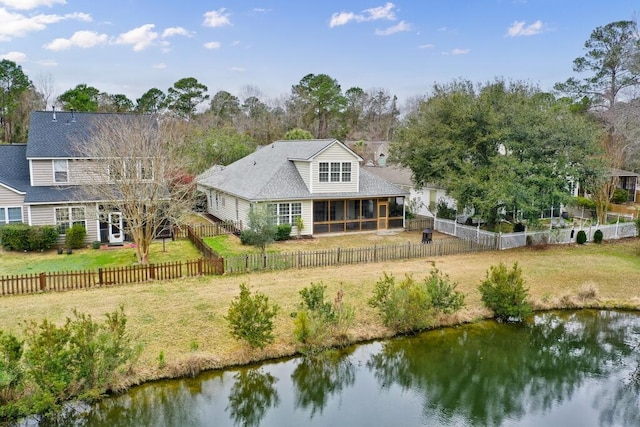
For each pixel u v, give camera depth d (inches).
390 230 1183.6
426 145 1055.6
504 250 967.6
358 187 1141.1
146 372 445.4
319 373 488.7
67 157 994.1
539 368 510.3
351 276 757.9
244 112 3272.6
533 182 939.3
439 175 1088.8
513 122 995.3
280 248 971.3
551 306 670.5
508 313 622.5
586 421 410.3
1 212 932.6
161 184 817.5
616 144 1348.4
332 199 1108.5
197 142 1846.7
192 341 505.0
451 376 491.2
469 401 444.1
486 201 911.0
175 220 831.7
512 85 1099.9
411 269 807.1
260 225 866.1
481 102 1004.6
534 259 895.1
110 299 618.2
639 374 502.9
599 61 1881.2
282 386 460.8
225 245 992.2
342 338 541.0
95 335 423.5
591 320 638.5
